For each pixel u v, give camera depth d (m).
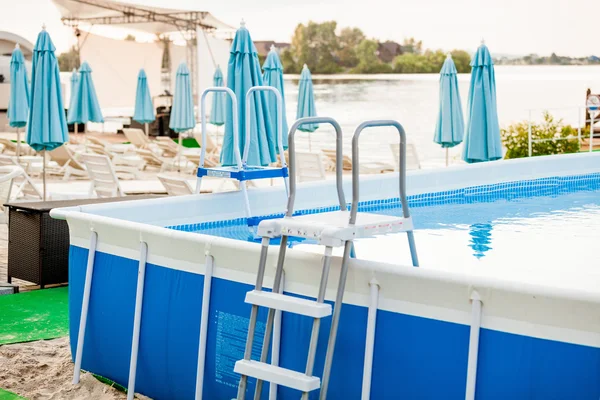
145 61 26.69
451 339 2.95
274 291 3.08
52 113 9.32
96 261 4.33
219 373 3.68
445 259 5.55
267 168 6.22
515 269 5.25
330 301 3.27
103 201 6.50
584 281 4.93
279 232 3.06
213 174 6.05
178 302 3.87
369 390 3.13
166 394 3.96
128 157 15.38
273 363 3.40
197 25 24.53
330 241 2.88
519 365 2.78
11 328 5.18
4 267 7.02
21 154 16.09
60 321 5.36
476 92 10.33
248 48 6.78
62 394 4.11
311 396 3.34
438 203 8.40
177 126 16.61
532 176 9.66
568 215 7.61
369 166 14.47
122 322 4.18
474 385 2.87
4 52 26.12
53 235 6.16
